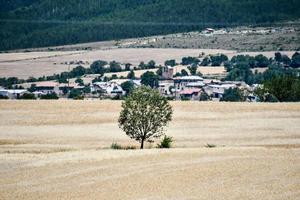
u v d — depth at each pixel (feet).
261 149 433.89
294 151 423.23
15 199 305.73
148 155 409.49
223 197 299.58
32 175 357.41
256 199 294.66
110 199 301.02
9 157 413.39
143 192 312.50
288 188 314.76
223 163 377.30
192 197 301.02
